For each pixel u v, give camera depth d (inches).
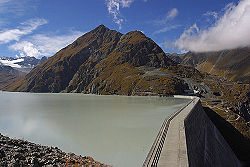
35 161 806.5
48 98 6875.0
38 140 1884.8
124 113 3299.7
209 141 2496.3
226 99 6048.2
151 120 2701.8
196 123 2343.8
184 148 1107.9
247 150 3526.1
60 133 2118.6
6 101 5866.1
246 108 5718.5
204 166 1636.3
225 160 2610.7
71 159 935.7
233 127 4188.0
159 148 1099.9
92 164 951.6
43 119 2915.8
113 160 1375.5
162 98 5669.3
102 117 2992.1
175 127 1584.6
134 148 1617.9
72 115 3218.5
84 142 1800.0
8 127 2422.5
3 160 773.3
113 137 1942.7
